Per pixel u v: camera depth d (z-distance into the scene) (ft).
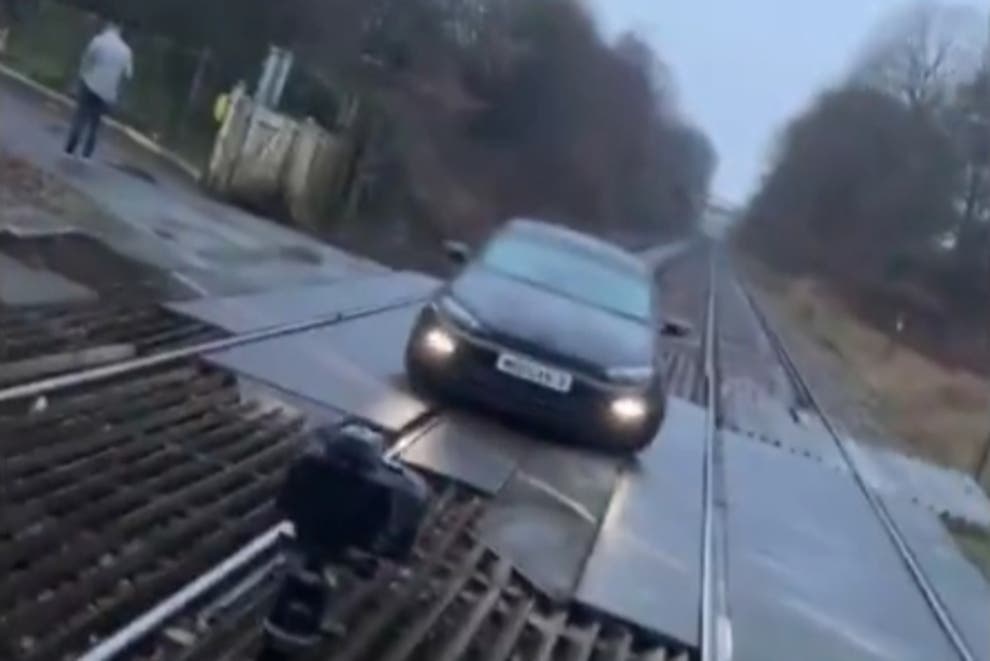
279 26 97.19
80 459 25.08
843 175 314.96
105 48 61.41
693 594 28.89
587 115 192.13
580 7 184.85
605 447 39.70
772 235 400.47
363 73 113.70
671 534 33.83
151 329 37.73
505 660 22.29
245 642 19.07
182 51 87.04
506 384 38.63
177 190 68.49
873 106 311.06
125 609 19.35
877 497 52.16
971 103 271.69
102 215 50.72
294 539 16.11
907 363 159.22
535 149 167.53
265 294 50.03
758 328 139.85
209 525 23.84
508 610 24.62
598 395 38.86
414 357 39.70
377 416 35.58
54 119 71.92
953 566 43.39
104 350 33.06
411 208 105.81
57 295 37.65
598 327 40.98
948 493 62.69
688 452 46.91
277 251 63.21
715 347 95.76
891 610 34.24
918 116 288.71
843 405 89.76
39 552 20.40
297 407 34.37
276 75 85.15
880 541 42.83
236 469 27.43
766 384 82.89
